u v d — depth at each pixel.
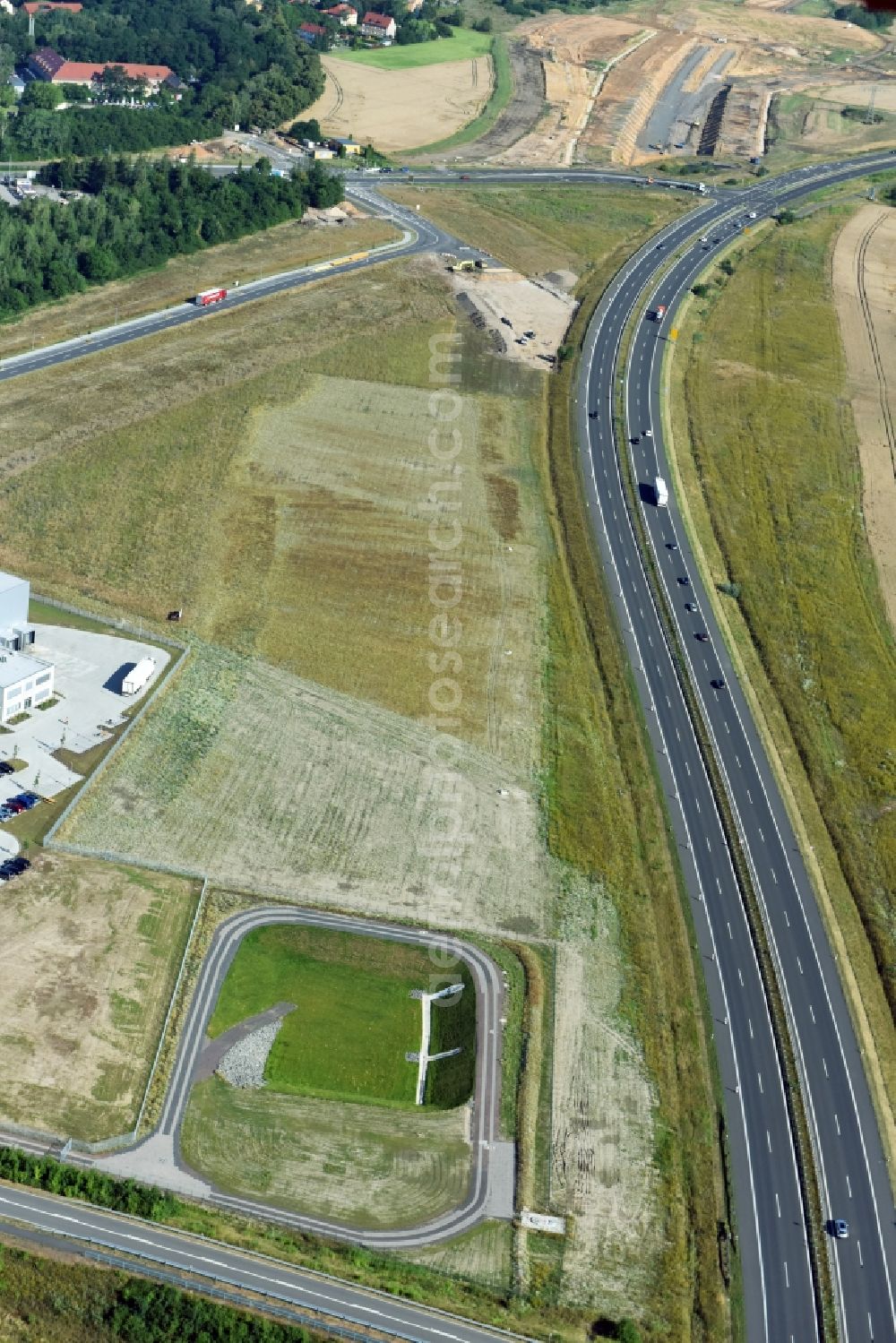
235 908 170.38
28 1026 151.25
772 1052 164.62
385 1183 142.62
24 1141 139.88
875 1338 136.50
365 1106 150.75
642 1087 156.38
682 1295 136.50
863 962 178.75
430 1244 137.25
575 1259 137.88
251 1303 127.06
